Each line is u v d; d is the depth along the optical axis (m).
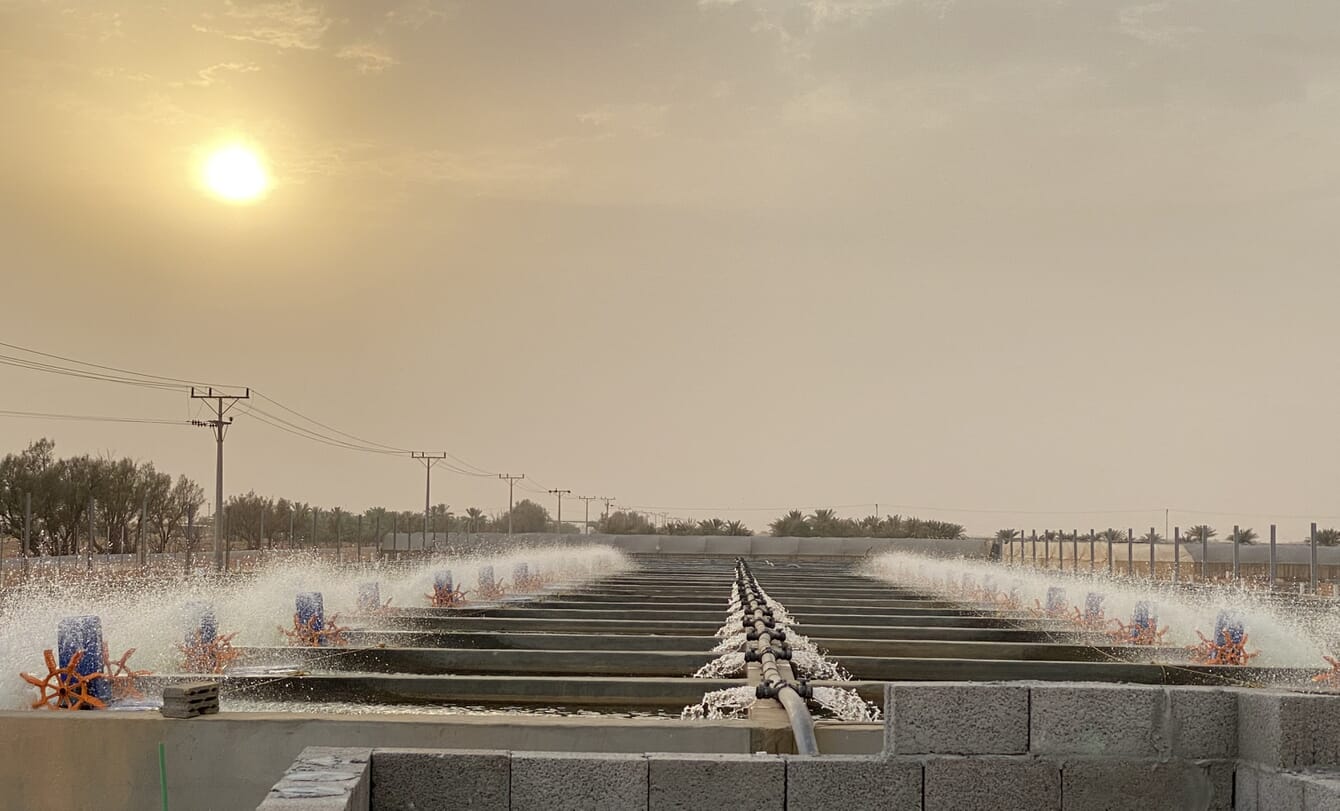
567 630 23.02
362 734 9.67
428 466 78.56
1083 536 53.50
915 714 6.52
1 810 9.63
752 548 74.69
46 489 47.91
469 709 12.84
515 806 6.43
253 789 9.62
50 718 9.70
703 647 19.03
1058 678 16.33
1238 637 18.42
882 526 97.94
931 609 28.66
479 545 74.06
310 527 81.81
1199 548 56.56
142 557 38.06
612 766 6.46
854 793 6.47
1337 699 6.22
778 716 10.09
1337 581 49.53
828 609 28.59
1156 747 6.49
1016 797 6.48
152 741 9.68
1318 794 5.83
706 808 6.44
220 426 43.91
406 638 19.25
